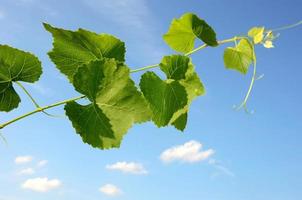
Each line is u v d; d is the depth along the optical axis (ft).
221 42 2.52
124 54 1.95
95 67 1.78
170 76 2.09
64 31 1.83
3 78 1.88
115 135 1.82
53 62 1.87
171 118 2.09
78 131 1.82
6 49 1.82
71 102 1.81
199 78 2.15
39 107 1.80
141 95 1.82
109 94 1.82
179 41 2.31
